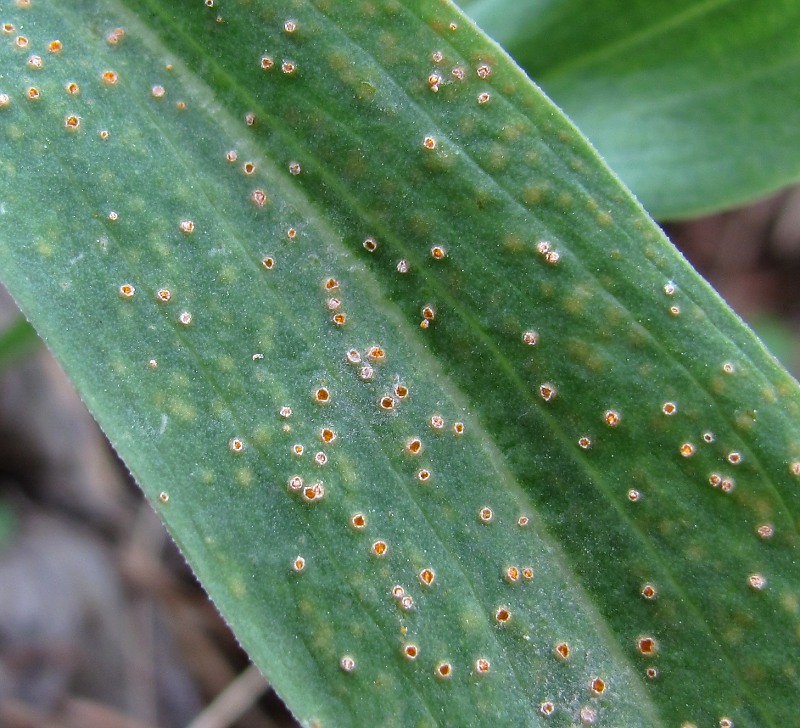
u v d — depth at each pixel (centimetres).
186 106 6
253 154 6
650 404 6
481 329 6
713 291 6
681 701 6
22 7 6
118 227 6
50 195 6
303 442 6
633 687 6
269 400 6
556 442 6
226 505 5
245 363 6
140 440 5
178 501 5
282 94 6
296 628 5
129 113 6
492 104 6
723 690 6
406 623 6
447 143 6
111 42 6
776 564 6
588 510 6
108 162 6
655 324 6
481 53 6
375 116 6
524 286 6
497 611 6
